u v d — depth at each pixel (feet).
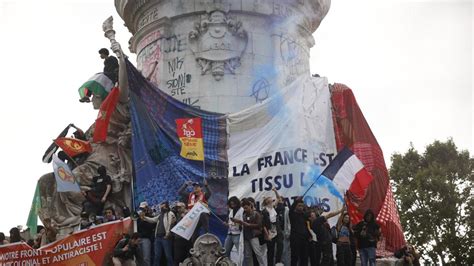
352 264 42.93
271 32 61.21
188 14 60.80
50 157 58.54
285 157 51.21
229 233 41.04
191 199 42.24
